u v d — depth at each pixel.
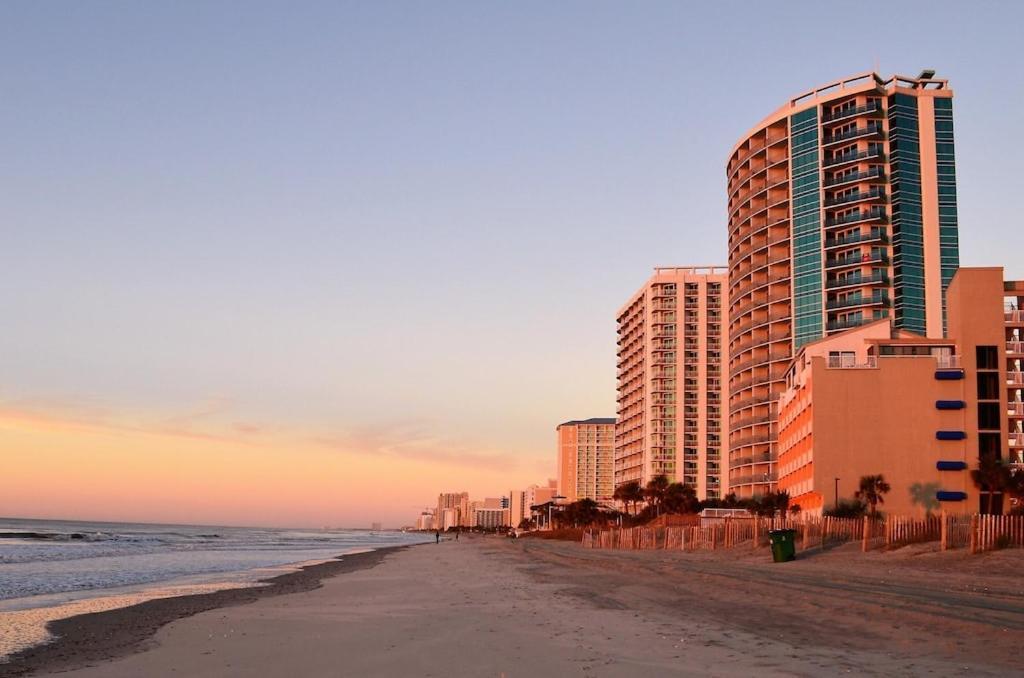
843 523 54.81
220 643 20.27
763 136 148.12
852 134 133.50
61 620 27.03
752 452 139.50
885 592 26.48
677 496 140.00
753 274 145.50
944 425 79.31
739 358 149.38
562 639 18.59
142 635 22.97
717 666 14.92
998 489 75.38
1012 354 81.38
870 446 79.62
